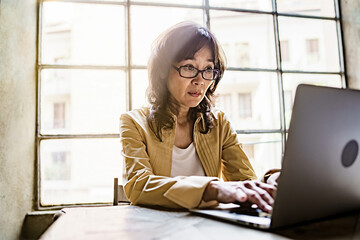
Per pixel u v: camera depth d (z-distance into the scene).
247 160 1.10
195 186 0.67
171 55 1.02
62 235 0.47
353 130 0.53
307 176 0.49
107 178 16.17
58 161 16.30
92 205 1.34
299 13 1.73
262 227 0.49
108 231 0.49
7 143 1.12
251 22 17.19
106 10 1.49
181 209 0.69
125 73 1.46
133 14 1.48
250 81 17.70
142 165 0.87
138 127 1.02
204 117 1.11
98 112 13.62
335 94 0.49
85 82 14.98
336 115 0.50
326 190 0.52
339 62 1.75
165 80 1.08
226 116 1.19
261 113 17.55
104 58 1.47
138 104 1.45
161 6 1.50
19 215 1.18
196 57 1.00
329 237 0.45
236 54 17.50
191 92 1.03
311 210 0.52
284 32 15.45
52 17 1.45
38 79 1.35
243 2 1.94
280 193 0.47
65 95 15.78
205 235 0.46
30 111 1.29
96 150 16.34
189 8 1.54
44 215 1.23
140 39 1.46
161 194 0.71
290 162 0.46
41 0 1.39
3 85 1.11
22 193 1.21
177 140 1.09
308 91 0.45
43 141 1.36
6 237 1.09
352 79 1.69
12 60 1.17
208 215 0.59
